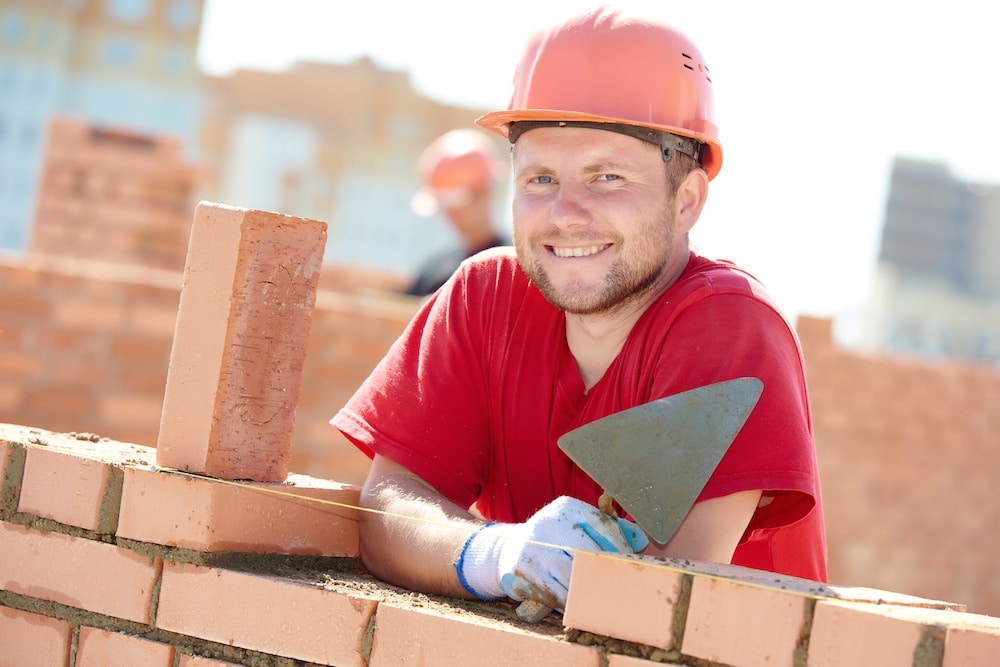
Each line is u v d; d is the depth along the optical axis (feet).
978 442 35.42
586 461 8.60
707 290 9.48
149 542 9.19
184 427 9.39
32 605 9.59
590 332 10.03
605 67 9.71
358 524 10.32
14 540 9.68
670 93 9.78
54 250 41.50
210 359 9.37
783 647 7.36
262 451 9.70
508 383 10.25
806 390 9.71
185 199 42.52
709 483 8.66
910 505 34.50
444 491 10.34
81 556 9.41
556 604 8.38
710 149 10.28
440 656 8.14
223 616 8.85
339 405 26.50
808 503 8.97
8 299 25.21
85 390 25.58
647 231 9.62
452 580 9.05
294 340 9.78
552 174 9.73
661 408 8.71
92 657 9.27
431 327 10.68
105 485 9.40
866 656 7.15
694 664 7.59
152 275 27.25
